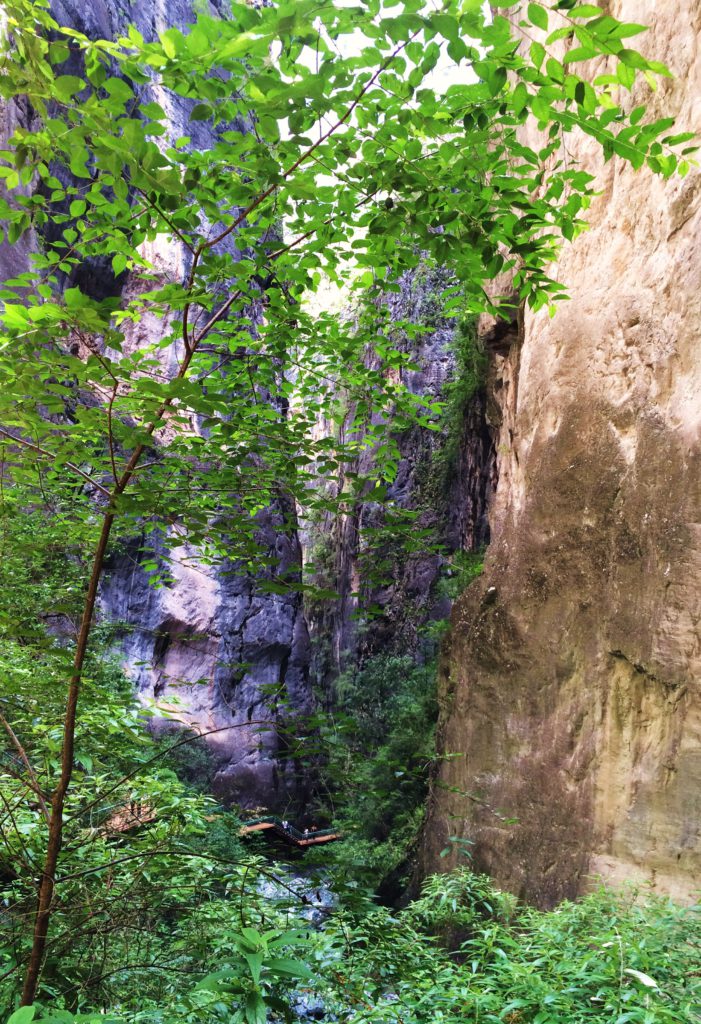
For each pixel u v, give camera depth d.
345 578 29.33
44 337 1.67
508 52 1.59
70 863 2.42
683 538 7.17
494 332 14.27
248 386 2.80
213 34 1.64
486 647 10.63
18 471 2.22
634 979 2.63
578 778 8.25
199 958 2.12
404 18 1.44
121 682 2.91
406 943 3.11
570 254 10.68
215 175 1.95
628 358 8.96
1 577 2.36
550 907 7.96
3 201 2.00
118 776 2.79
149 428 1.97
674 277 8.05
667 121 1.67
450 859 10.17
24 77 1.90
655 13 8.28
